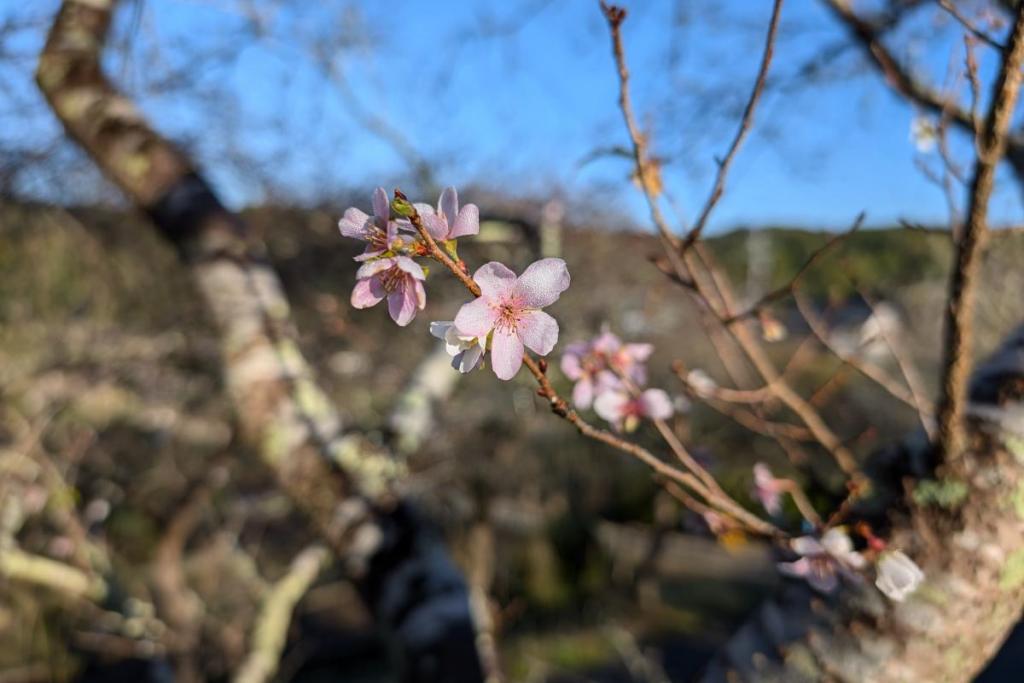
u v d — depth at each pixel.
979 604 0.23
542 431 1.46
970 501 0.23
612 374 0.32
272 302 0.47
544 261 0.19
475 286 0.18
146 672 1.16
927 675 0.23
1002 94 0.19
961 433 0.23
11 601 1.08
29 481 0.80
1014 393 0.23
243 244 0.47
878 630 0.24
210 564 1.10
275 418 0.44
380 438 0.48
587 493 1.67
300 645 1.36
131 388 1.00
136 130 0.47
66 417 1.00
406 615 0.43
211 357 0.94
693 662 1.36
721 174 0.25
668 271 0.29
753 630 0.27
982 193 0.20
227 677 0.90
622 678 1.30
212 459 0.88
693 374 0.37
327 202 1.02
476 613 0.43
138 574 1.13
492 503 1.36
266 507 0.83
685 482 0.24
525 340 0.18
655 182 0.29
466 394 1.18
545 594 1.55
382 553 0.44
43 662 1.12
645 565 1.56
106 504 0.99
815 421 0.33
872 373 0.36
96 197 0.96
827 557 0.24
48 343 0.98
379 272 0.19
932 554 0.23
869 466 0.26
